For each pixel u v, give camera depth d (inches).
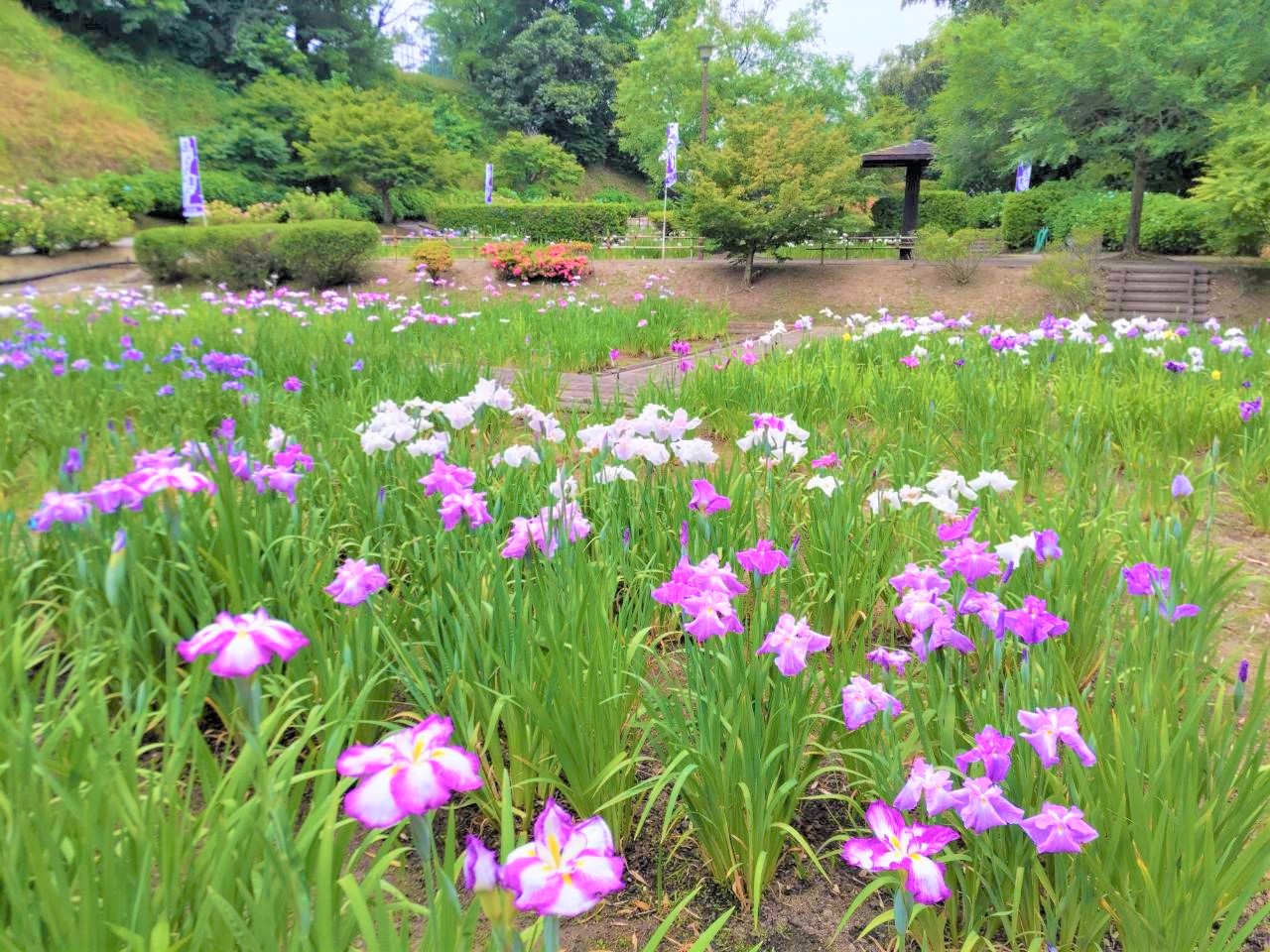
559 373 275.7
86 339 308.0
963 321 361.1
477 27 2301.9
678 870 90.7
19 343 269.1
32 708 77.1
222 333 348.8
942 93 885.2
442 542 117.6
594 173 2212.1
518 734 94.3
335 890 60.2
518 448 137.6
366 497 142.6
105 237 876.6
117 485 104.3
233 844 58.6
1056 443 199.5
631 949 79.5
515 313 483.5
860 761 92.8
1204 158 716.7
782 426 146.7
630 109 1711.4
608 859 41.9
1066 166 1384.1
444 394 229.9
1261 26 666.8
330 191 1386.6
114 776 60.4
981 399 237.5
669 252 1037.8
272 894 57.2
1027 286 713.0
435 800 43.4
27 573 109.3
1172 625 99.2
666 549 137.9
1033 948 67.4
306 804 92.0
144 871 55.0
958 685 95.8
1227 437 217.5
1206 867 65.2
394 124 1290.6
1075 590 115.8
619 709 94.0
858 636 111.9
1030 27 786.8
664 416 164.9
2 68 1163.3
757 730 82.3
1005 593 111.7
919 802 75.2
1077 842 62.6
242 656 53.7
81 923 51.0
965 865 77.1
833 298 751.7
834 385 260.5
